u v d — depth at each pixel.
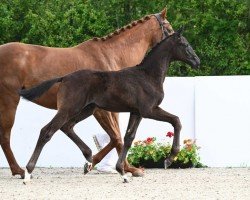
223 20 23.30
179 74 23.91
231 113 18.03
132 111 14.85
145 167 17.77
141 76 14.78
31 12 23.20
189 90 18.20
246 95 18.02
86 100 14.60
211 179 15.34
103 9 24.42
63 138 18.33
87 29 23.62
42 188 14.13
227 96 18.05
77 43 23.38
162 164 17.69
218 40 23.34
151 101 14.73
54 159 18.38
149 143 17.77
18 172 15.82
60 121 14.55
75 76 14.62
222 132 18.06
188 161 17.64
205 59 23.58
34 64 15.61
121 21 24.19
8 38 23.66
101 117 15.90
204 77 18.17
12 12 23.59
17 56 15.53
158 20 16.86
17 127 18.41
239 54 23.20
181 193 13.43
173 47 15.05
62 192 13.60
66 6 24.17
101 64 16.05
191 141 17.86
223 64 23.14
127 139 14.91
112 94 14.62
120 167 14.87
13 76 15.48
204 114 18.09
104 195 13.23
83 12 23.58
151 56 14.92
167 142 18.11
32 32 23.08
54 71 15.69
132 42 16.53
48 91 15.70
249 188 14.02
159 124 18.25
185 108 18.23
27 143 18.41
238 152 18.03
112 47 16.31
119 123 17.03
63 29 23.20
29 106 18.41
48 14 23.17
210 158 18.06
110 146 16.19
